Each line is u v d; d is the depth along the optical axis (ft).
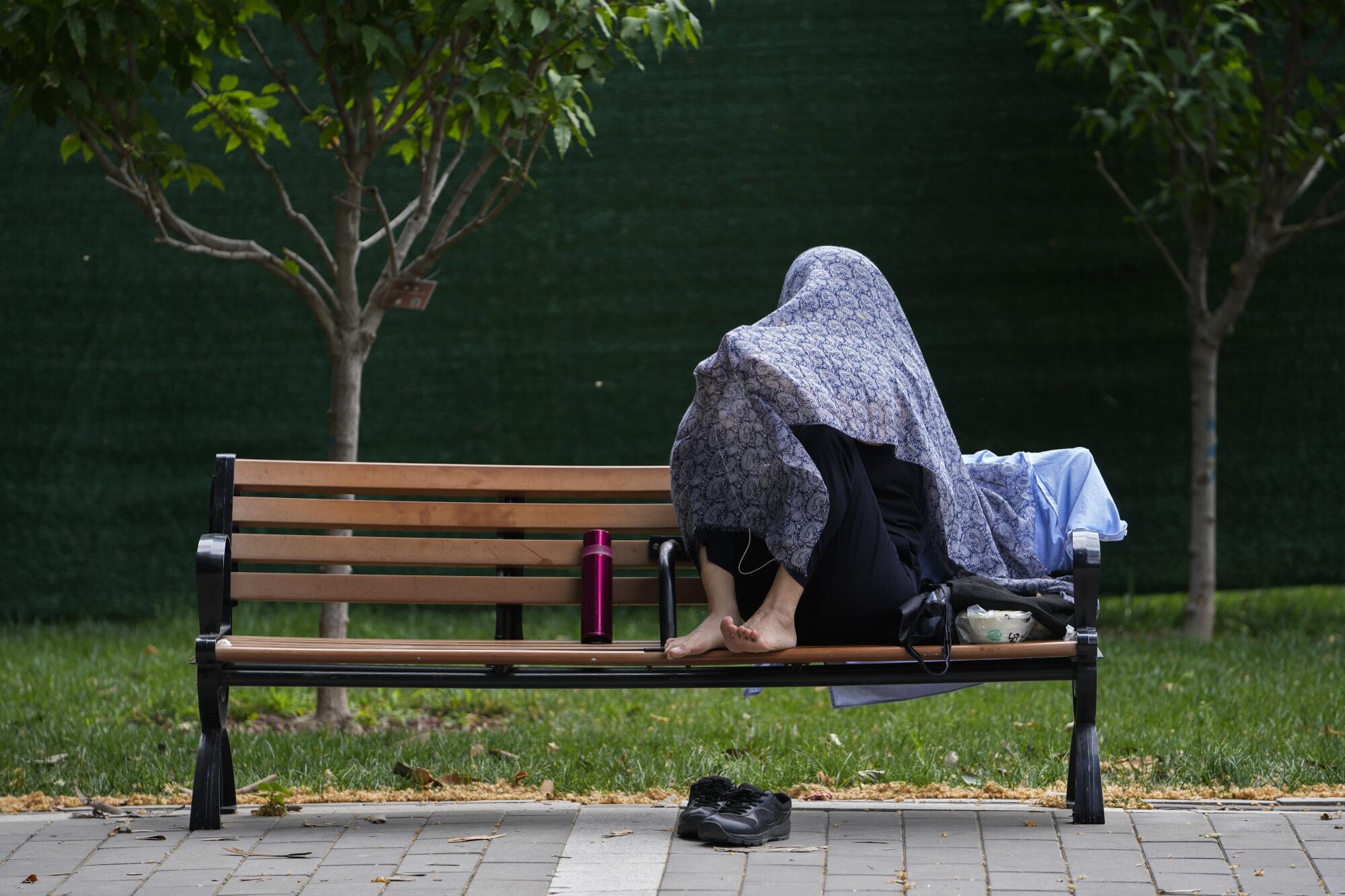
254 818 26.35
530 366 57.52
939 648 24.75
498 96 35.83
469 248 57.52
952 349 57.21
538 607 57.98
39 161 56.95
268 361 57.31
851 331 26.91
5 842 24.54
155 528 57.26
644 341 57.52
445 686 25.45
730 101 57.67
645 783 29.58
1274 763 30.32
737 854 23.34
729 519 26.21
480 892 21.30
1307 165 52.01
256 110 38.70
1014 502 28.37
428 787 29.96
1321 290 57.16
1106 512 28.07
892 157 57.47
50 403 57.06
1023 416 57.11
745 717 38.52
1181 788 28.68
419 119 39.93
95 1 32.83
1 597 56.70
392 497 40.93
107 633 54.70
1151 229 57.31
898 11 57.67
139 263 57.21
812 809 26.78
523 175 37.17
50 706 40.24
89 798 28.91
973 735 34.71
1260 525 57.31
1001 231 57.31
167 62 35.65
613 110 57.67
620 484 28.22
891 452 26.37
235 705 39.93
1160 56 50.26
